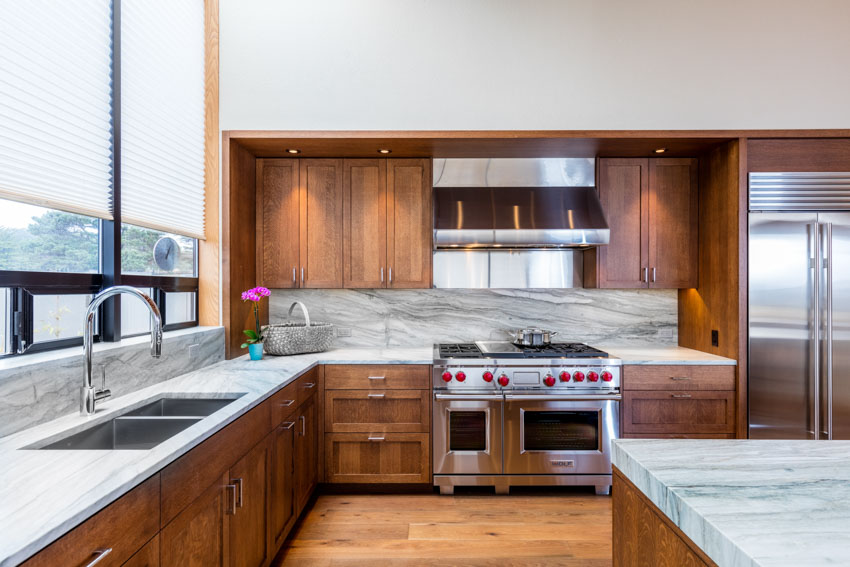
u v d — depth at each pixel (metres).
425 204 3.09
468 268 3.32
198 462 1.32
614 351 3.10
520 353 2.82
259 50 2.75
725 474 0.92
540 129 2.74
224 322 2.72
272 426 1.96
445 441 2.75
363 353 3.01
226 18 2.76
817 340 2.66
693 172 3.08
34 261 1.65
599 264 3.06
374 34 2.76
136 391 1.90
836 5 2.74
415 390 2.77
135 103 2.13
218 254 2.74
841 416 2.64
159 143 2.31
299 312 3.34
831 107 2.73
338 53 2.76
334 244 3.07
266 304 3.29
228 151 2.72
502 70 2.76
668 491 0.86
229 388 1.95
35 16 1.57
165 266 2.48
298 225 3.07
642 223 3.08
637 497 1.02
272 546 1.96
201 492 1.33
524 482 2.75
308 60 2.75
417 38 2.76
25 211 1.61
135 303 2.22
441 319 3.38
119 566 0.97
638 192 3.09
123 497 0.99
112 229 1.96
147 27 2.22
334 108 2.74
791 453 1.05
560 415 2.77
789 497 0.81
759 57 2.75
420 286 3.07
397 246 3.07
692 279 3.07
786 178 2.71
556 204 3.05
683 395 2.73
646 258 3.07
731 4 2.76
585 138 2.73
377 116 2.74
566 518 2.50
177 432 1.59
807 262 2.69
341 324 3.36
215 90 2.74
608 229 2.87
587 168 3.17
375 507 2.63
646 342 3.35
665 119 2.74
